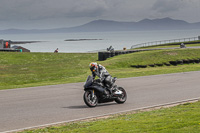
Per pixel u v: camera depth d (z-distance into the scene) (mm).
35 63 42281
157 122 8812
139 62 39188
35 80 25469
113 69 35938
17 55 51938
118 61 39844
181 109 11227
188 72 27625
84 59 49688
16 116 11023
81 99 14797
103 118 10547
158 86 18859
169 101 13836
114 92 13133
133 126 8406
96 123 9383
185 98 14508
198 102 12906
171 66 38875
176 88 17875
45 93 16875
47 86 20234
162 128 7898
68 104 13492
